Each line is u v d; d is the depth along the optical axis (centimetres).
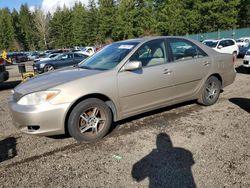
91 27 7194
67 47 8512
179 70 538
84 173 356
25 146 448
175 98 545
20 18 9119
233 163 362
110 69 469
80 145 439
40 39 8262
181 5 4519
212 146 414
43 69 1798
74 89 423
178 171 350
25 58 4531
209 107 606
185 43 571
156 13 5322
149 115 563
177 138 448
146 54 507
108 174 351
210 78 602
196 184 321
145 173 349
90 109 444
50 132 416
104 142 446
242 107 600
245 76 1033
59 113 412
